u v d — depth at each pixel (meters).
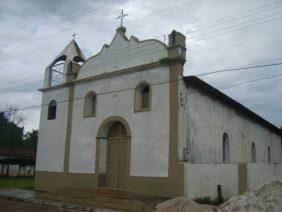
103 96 19.50
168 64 16.75
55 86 22.48
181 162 15.42
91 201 15.05
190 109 17.06
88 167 19.34
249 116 25.48
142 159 16.86
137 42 18.39
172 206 11.62
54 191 18.28
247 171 15.48
